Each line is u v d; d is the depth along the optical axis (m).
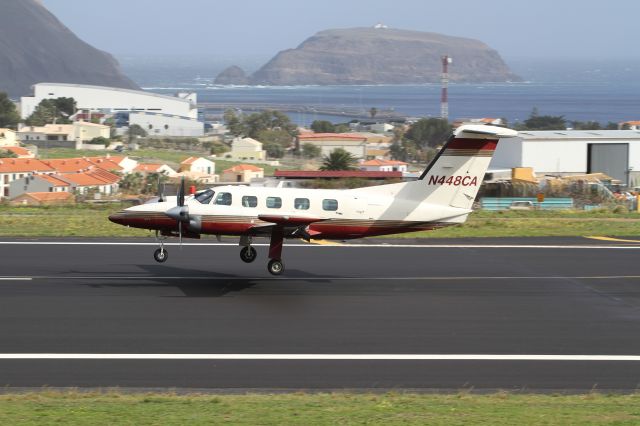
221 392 34.59
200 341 42.19
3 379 35.81
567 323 47.22
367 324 46.19
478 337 44.00
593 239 79.44
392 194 59.22
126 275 57.88
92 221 84.81
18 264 61.12
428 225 59.31
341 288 55.25
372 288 55.44
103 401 32.47
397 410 31.56
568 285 57.56
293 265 63.16
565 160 154.25
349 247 72.06
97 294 51.94
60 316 46.50
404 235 80.19
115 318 46.28
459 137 58.50
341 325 45.88
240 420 30.08
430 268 63.00
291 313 48.25
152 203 58.44
